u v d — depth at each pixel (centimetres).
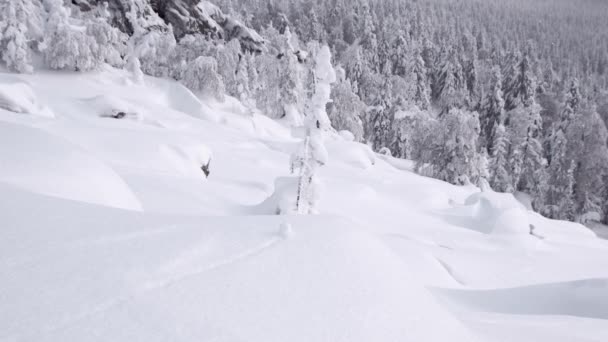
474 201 2277
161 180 1220
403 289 284
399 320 245
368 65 7531
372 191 2167
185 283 238
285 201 1168
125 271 238
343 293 257
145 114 2956
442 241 1590
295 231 332
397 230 1659
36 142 519
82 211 330
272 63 4978
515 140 5209
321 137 1148
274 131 4416
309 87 1139
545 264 1382
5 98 1639
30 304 197
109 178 575
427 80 7994
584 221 4328
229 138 3058
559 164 4512
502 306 626
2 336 174
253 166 2323
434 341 237
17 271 224
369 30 8169
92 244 269
